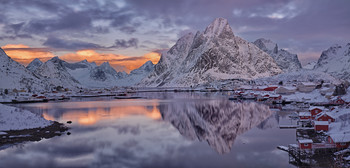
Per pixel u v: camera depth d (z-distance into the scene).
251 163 38.25
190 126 66.94
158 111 97.25
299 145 40.78
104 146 47.66
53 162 39.12
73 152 44.03
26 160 39.81
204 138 54.09
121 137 54.72
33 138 52.25
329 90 127.44
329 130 53.75
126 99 166.88
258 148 45.78
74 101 153.25
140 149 46.19
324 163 35.91
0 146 46.91
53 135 55.31
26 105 126.06
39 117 70.31
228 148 46.44
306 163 36.22
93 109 105.62
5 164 38.22
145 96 194.50
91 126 66.56
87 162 39.28
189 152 44.34
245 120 74.81
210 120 76.12
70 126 66.38
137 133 58.78
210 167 37.19
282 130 59.66
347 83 136.88
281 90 153.12
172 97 176.38
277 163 37.75
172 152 44.38
